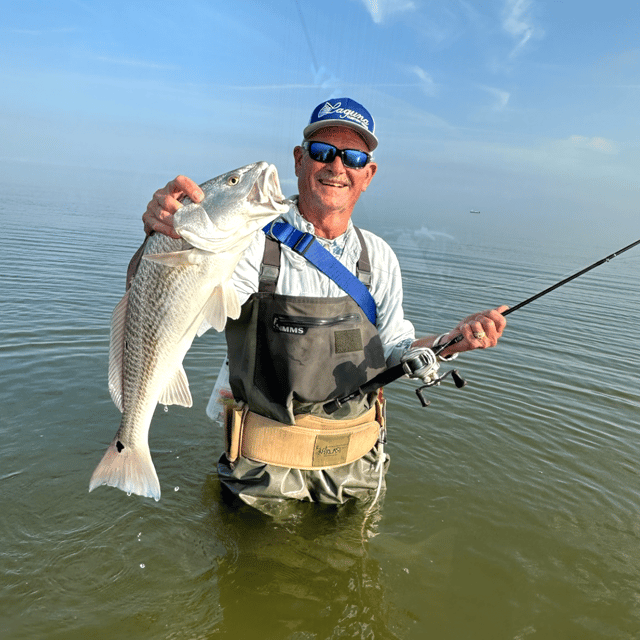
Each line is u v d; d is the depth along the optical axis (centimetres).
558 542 321
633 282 1052
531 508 357
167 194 242
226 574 276
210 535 306
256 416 328
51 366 534
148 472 264
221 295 248
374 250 351
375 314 345
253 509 331
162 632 235
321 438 324
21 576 262
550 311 907
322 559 292
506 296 715
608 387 594
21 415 431
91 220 1667
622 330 814
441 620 254
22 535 291
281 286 318
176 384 265
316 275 323
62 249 1104
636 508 364
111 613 245
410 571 288
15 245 1096
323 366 315
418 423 482
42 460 368
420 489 372
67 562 274
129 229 1524
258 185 238
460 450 436
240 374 322
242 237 241
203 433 439
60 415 436
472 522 337
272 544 302
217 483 364
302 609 255
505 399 549
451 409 517
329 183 318
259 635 238
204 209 235
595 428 493
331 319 316
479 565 296
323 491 338
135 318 257
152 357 257
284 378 313
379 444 361
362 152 316
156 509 326
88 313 698
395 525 329
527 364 657
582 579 289
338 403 312
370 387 314
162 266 248
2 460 363
